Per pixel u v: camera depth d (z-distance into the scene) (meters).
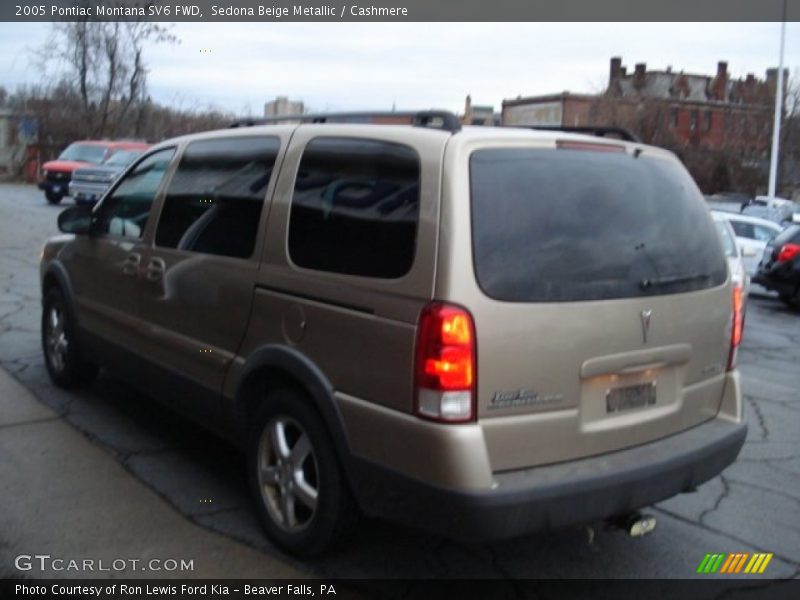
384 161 3.73
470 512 3.25
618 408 3.74
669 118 50.44
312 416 3.85
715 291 4.21
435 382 3.28
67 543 4.11
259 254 4.21
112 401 6.25
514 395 3.39
